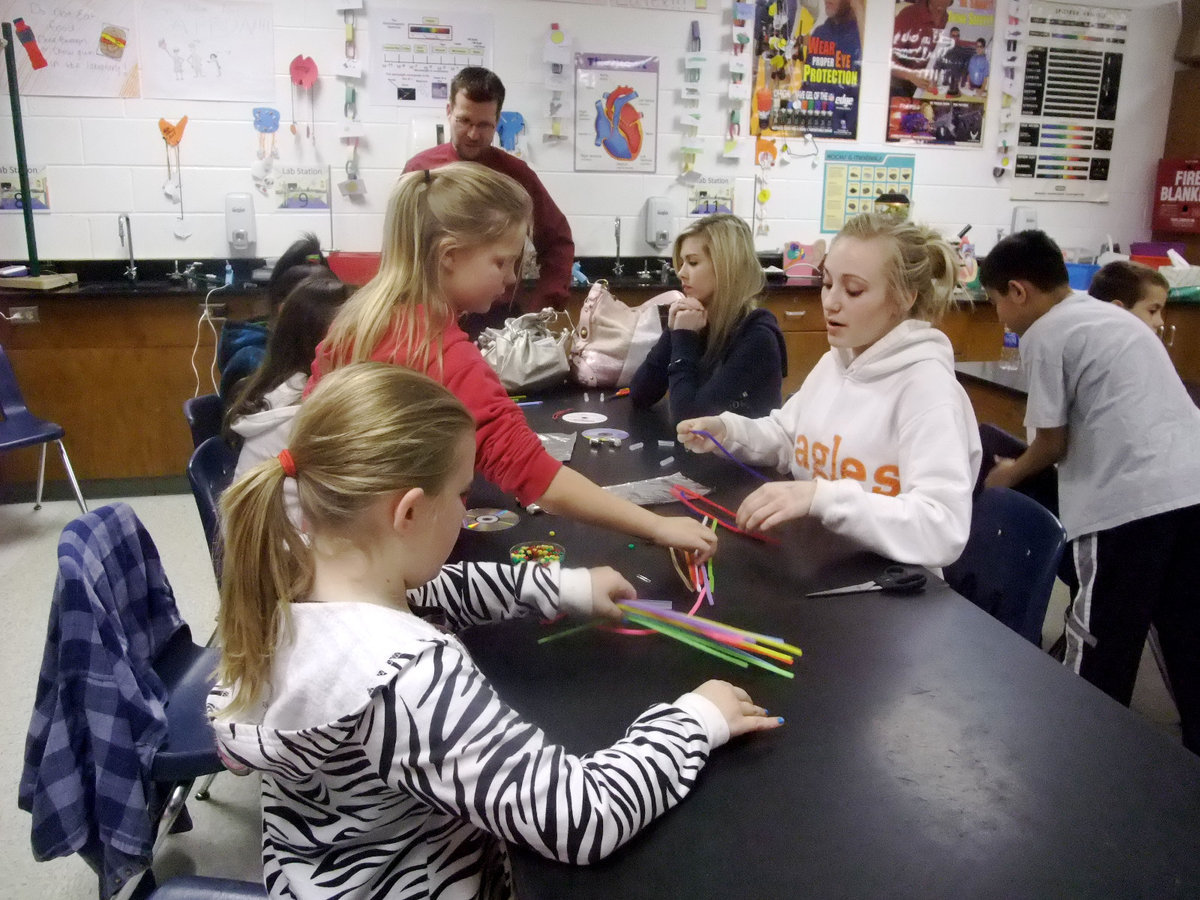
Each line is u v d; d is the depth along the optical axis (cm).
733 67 437
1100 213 509
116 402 371
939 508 131
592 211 439
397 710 73
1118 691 220
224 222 401
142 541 156
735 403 205
